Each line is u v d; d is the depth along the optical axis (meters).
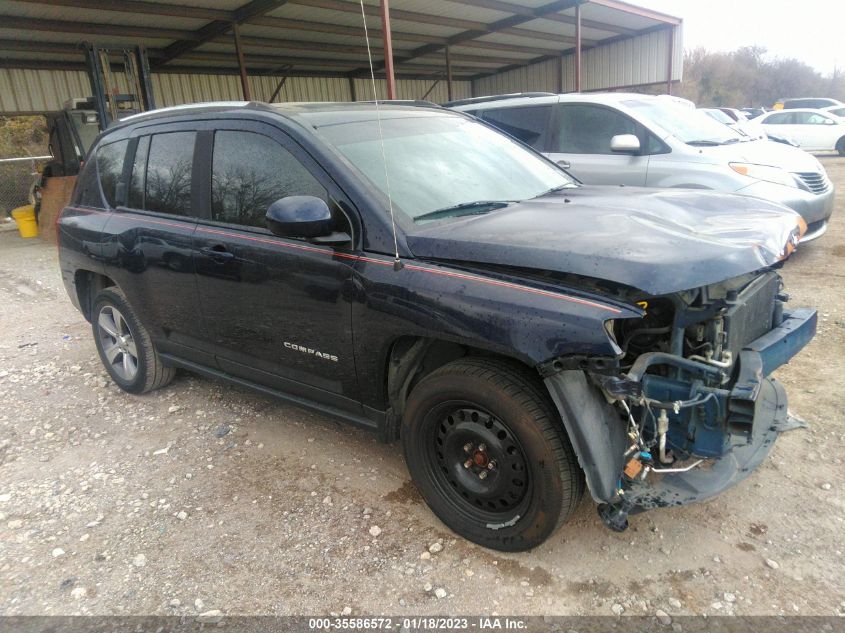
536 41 17.78
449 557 2.65
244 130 3.26
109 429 3.99
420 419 2.72
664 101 7.30
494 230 2.57
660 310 2.51
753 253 2.26
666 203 2.90
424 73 20.75
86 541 2.87
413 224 2.73
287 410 4.10
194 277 3.51
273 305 3.13
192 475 3.38
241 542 2.81
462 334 2.40
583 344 2.13
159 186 3.79
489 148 3.64
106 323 4.50
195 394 4.45
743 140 7.12
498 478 2.55
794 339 2.88
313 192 2.93
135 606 2.46
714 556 2.57
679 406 2.21
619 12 15.30
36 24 10.79
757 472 3.11
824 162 17.41
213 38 12.71
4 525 3.01
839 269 6.41
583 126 6.98
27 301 7.64
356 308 2.76
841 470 3.08
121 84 15.28
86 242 4.27
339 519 2.94
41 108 14.27
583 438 2.28
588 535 2.73
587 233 2.42
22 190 16.80
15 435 3.96
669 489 2.38
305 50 15.18
